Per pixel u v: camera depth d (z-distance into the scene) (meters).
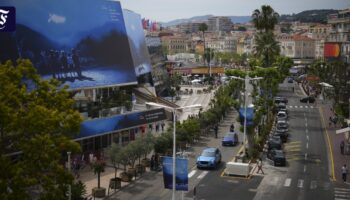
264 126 74.00
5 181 24.16
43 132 26.16
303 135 77.50
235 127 82.88
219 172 52.53
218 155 56.16
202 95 128.88
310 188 46.78
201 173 51.94
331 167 56.28
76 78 60.81
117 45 70.06
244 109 58.19
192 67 183.62
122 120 61.53
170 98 115.44
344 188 47.16
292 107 112.00
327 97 123.19
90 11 66.38
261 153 63.09
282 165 56.03
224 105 91.12
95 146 59.25
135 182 47.31
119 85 68.06
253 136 61.88
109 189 44.12
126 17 83.69
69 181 26.89
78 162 51.97
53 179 26.48
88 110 58.78
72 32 62.19
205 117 76.25
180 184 35.22
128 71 70.94
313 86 141.62
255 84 67.06
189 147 65.56
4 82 26.12
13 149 26.50
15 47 53.38
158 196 42.66
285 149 66.50
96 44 65.88
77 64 61.59
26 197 25.50
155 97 86.06
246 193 44.53
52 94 28.84
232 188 46.22
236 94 72.12
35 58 55.59
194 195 40.16
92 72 63.81
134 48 85.06
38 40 56.69
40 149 25.73
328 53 137.75
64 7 61.88
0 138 25.84
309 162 58.62
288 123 89.06
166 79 119.94
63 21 61.19
